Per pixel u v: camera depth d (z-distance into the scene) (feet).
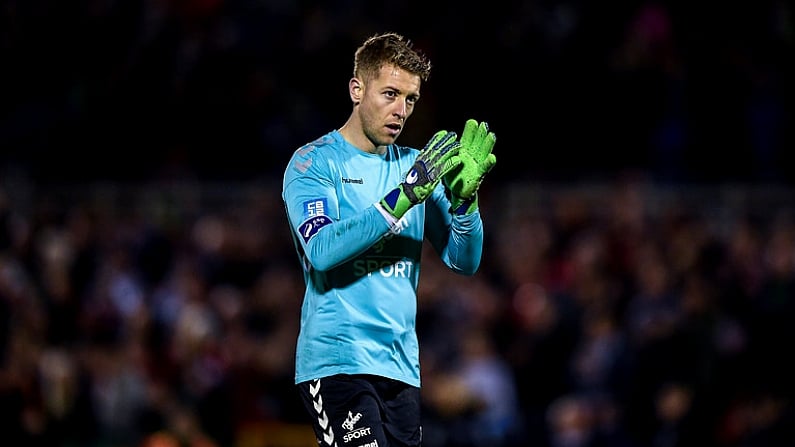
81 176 169.89
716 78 169.37
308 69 173.88
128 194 161.27
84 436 121.29
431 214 61.77
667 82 168.35
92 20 178.81
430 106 169.37
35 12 180.75
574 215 149.59
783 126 167.32
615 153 167.73
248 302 140.15
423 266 139.95
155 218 159.94
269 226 152.35
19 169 168.86
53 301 134.72
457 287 138.62
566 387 128.57
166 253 147.84
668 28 173.27
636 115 167.53
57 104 175.22
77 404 122.01
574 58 171.22
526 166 168.35
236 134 170.60
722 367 118.01
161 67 174.29
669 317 123.54
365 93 57.47
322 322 56.80
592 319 129.90
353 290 57.00
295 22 178.09
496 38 172.55
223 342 133.80
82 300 138.51
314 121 171.22
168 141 171.63
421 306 133.80
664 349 120.37
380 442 54.90
